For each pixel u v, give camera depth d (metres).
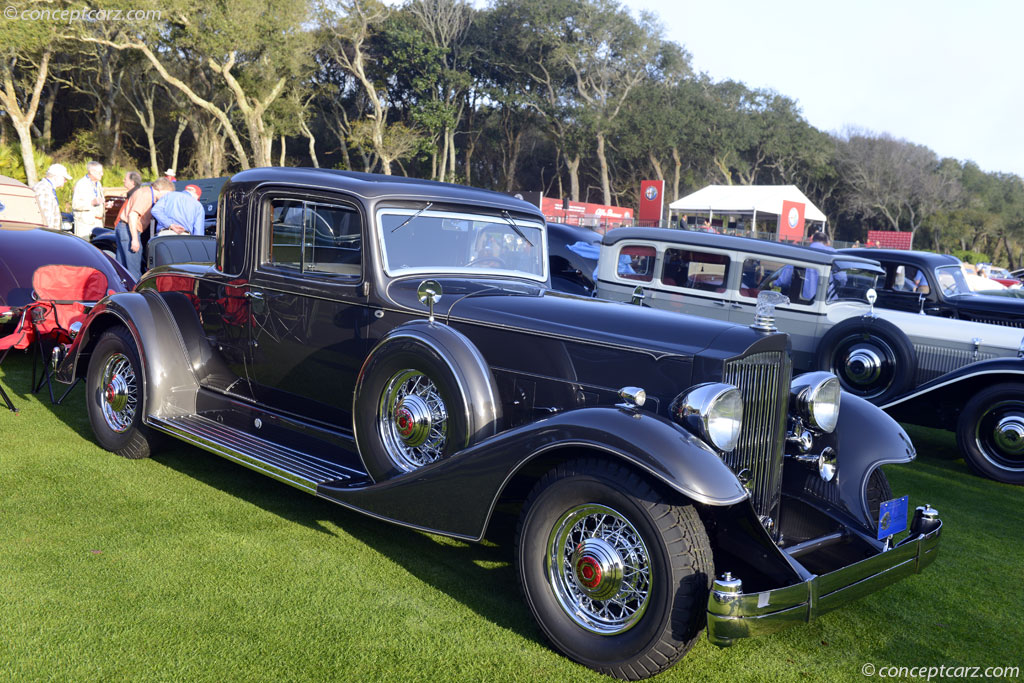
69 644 2.64
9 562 3.19
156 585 3.09
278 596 3.08
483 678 2.63
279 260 4.05
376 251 3.64
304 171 4.01
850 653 3.03
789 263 7.25
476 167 58.97
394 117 51.38
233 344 4.31
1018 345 6.65
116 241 9.27
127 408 4.52
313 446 3.94
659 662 2.57
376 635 2.85
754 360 3.05
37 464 4.34
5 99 28.11
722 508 2.71
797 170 62.19
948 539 4.42
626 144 48.91
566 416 2.79
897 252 8.56
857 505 3.37
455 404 3.15
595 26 46.62
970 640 3.20
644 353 3.09
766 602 2.46
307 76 39.66
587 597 2.76
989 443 5.85
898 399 6.42
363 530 3.82
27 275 6.28
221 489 4.21
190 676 2.52
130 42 27.72
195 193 9.62
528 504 2.86
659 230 7.82
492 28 48.22
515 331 3.40
